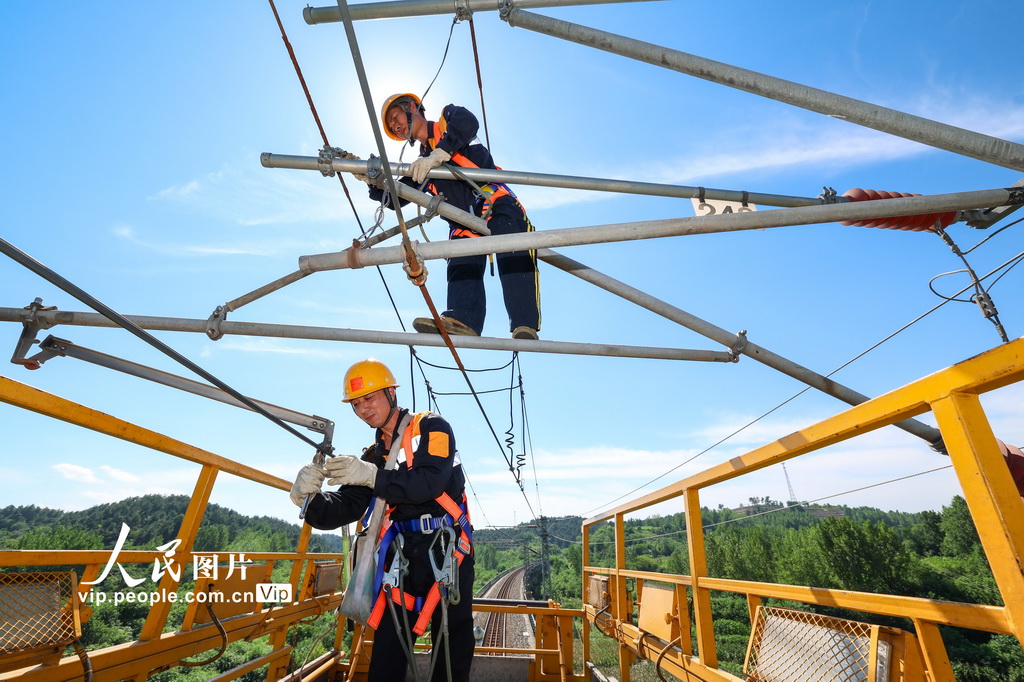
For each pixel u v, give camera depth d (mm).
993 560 1234
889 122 1840
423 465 2252
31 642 1941
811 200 2828
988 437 1286
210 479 2920
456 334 2912
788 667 2137
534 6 2164
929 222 2877
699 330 3248
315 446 2293
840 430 1751
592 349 3059
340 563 5324
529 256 3084
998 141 1796
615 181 2752
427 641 4453
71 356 2748
